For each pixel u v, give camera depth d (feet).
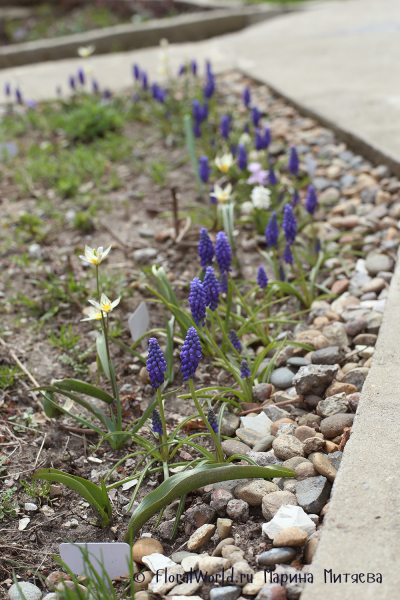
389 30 6.75
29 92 6.50
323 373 2.99
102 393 2.99
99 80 6.61
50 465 2.94
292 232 3.29
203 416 2.75
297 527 2.58
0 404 3.16
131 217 4.18
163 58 5.74
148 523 2.74
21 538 2.74
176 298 3.36
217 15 8.33
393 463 2.59
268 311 3.37
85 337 3.45
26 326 3.53
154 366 2.70
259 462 2.81
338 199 4.05
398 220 3.80
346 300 3.41
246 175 4.20
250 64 6.28
